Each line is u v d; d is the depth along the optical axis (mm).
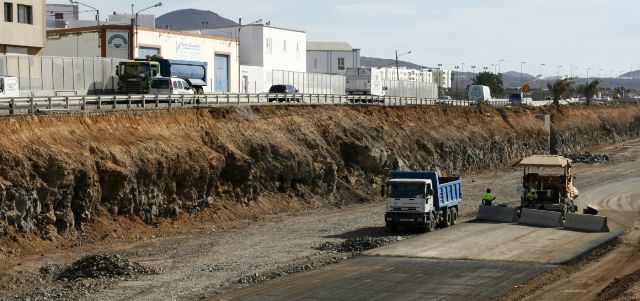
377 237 50406
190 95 66188
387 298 33750
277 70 116500
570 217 54125
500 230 52781
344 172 74938
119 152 52531
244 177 62125
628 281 36344
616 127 173625
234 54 108000
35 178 45656
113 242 48094
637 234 51938
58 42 91125
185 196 56812
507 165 112688
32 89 71000
